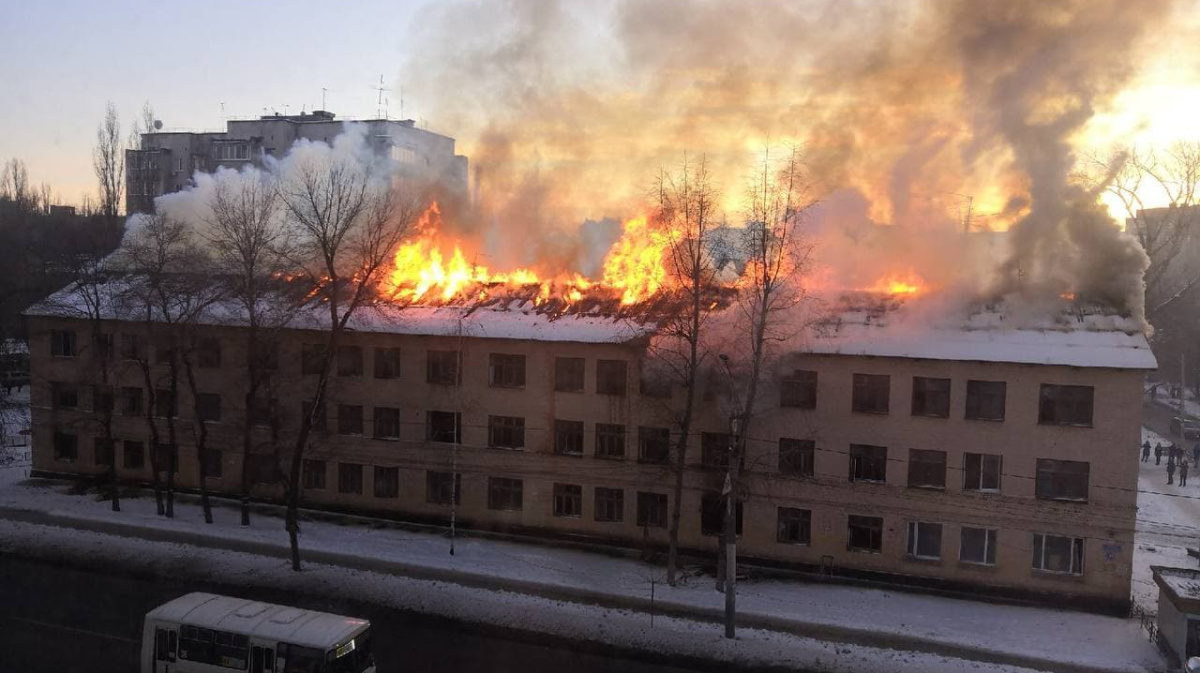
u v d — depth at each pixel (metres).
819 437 28.81
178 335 35.72
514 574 28.25
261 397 35.75
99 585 27.16
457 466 33.06
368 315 33.78
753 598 26.81
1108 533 26.12
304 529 32.81
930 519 27.81
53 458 39.56
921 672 22.06
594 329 31.39
